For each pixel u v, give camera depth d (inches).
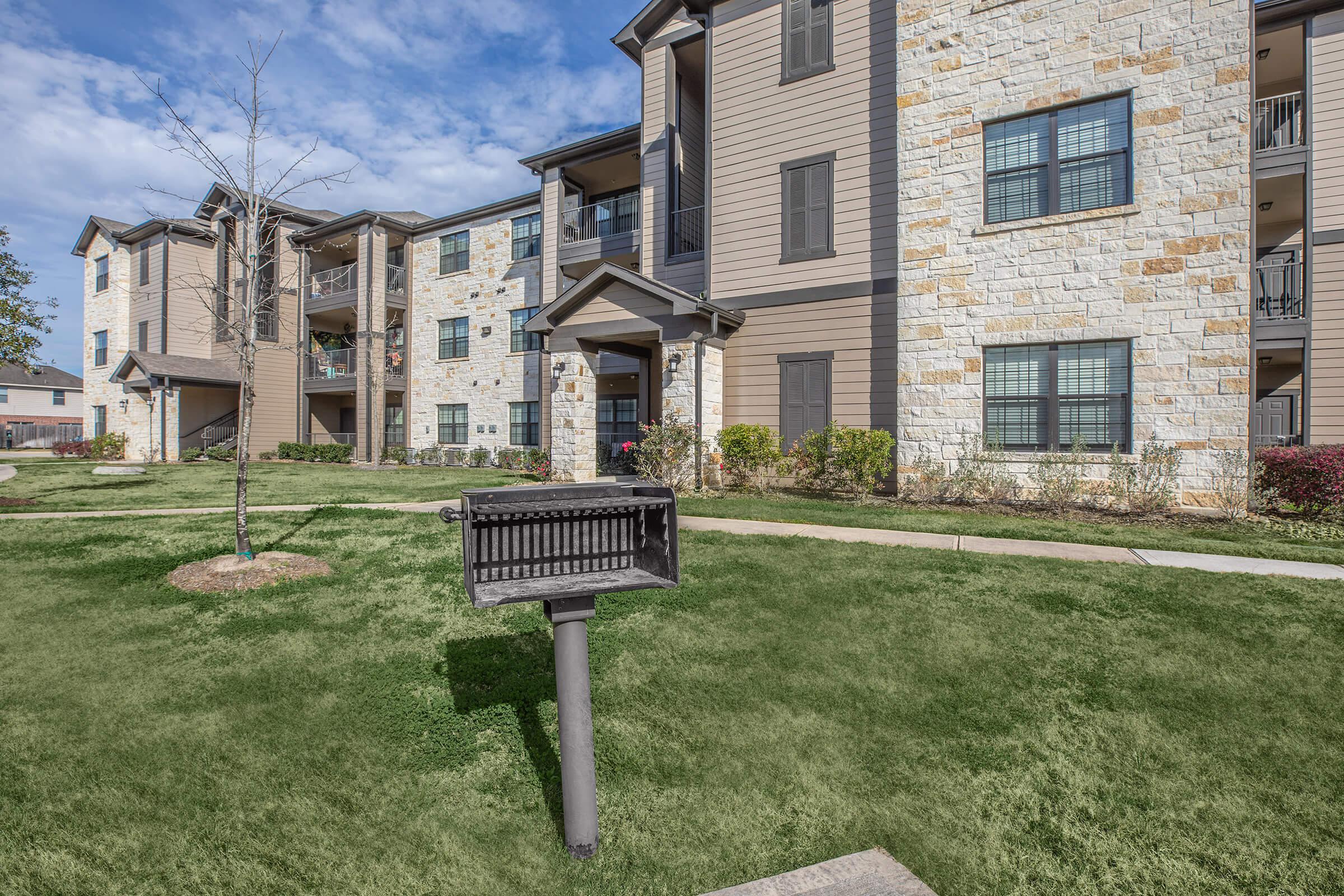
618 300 521.3
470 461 881.5
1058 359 394.6
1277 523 330.0
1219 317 353.1
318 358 1043.9
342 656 176.9
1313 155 445.1
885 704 147.9
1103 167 383.6
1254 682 152.6
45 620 204.7
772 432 503.5
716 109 537.3
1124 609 195.0
